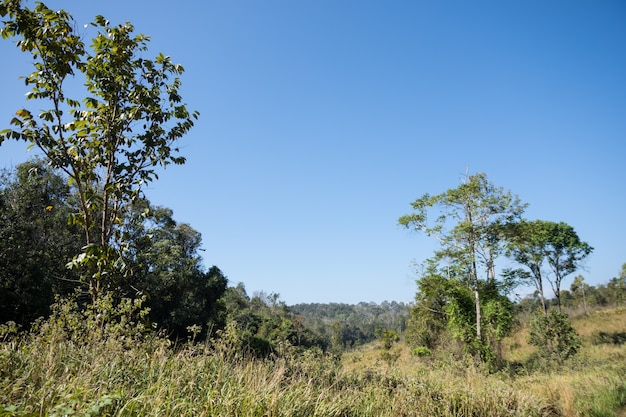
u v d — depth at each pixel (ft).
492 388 28.73
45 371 13.07
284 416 14.85
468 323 79.10
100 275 18.28
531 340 74.54
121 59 19.39
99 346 16.10
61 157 17.97
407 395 23.44
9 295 53.42
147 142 20.24
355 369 28.68
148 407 12.21
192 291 108.47
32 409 10.15
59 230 73.15
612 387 32.30
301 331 209.26
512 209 79.92
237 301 217.36
